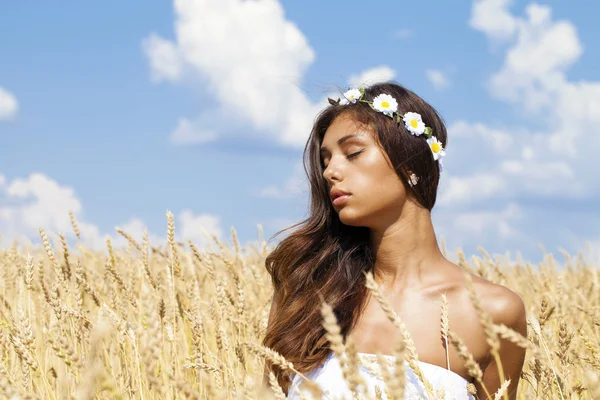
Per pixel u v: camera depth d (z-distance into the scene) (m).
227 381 2.28
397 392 1.18
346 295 2.41
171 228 3.07
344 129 2.35
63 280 3.02
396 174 2.33
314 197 2.59
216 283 2.97
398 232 2.38
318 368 2.34
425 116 2.45
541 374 2.20
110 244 3.53
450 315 2.30
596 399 1.10
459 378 2.21
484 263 4.52
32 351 2.34
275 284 2.73
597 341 3.02
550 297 3.68
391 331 2.32
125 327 2.34
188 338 3.15
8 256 4.06
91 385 1.04
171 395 2.25
